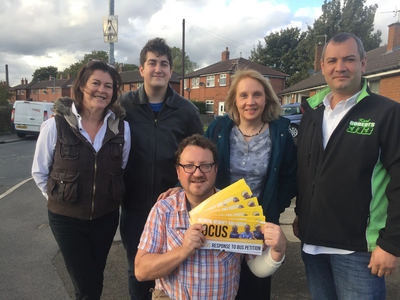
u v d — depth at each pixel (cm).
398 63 964
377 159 163
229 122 214
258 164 203
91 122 212
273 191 201
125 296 272
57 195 195
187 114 259
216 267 155
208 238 152
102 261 225
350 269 174
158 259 147
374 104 167
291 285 286
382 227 165
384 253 153
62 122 199
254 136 207
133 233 244
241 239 154
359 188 165
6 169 859
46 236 398
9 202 552
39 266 320
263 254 161
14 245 370
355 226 167
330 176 172
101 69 204
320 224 177
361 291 171
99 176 202
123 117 228
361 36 3525
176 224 162
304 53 3734
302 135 197
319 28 3588
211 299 155
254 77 199
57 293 273
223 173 208
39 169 204
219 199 156
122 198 251
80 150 197
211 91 3095
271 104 208
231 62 3100
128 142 229
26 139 1628
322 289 196
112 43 773
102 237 217
